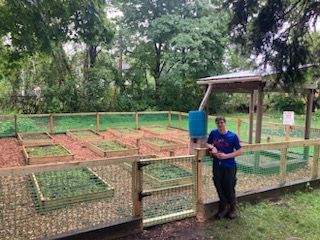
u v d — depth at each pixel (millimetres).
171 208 4445
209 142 4441
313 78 4645
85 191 4852
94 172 5734
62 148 8984
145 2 20953
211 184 4984
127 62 23312
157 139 10867
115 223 3811
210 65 20172
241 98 24531
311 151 8953
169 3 21031
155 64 22750
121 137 11844
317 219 4398
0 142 10281
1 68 9484
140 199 3982
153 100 21750
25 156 7867
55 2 6723
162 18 20047
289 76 4477
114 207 4523
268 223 4273
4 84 17156
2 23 6398
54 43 7629
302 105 19469
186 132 13195
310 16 4051
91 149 9406
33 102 17703
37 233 3693
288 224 4254
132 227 3922
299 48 4316
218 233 3971
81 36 7867
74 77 19125
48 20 6684
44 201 4344
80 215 4234
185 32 19578
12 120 12414
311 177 5961
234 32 4535
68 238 3508
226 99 23906
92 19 7621
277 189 5289
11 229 3766
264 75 4695
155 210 4379
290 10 4137
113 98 20328
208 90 8312
